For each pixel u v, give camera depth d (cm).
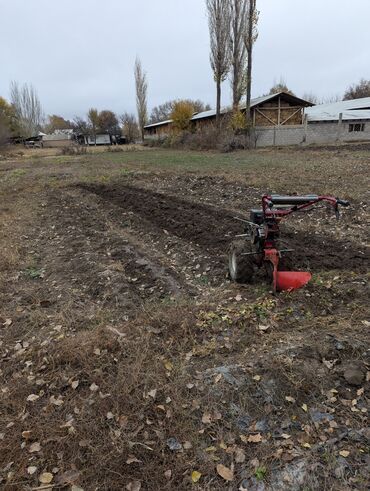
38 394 349
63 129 11419
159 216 991
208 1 3297
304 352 361
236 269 512
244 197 1151
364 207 920
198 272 615
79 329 454
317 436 288
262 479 259
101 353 390
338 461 266
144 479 264
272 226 457
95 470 271
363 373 336
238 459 274
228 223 859
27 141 7225
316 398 320
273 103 3603
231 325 423
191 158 2514
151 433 298
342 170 1496
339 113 3769
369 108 4200
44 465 279
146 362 372
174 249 729
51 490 260
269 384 331
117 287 546
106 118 8338
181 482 261
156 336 415
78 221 1000
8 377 379
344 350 362
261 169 1683
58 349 404
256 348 380
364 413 303
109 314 477
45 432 305
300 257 623
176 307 469
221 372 346
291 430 295
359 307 436
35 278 619
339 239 721
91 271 616
